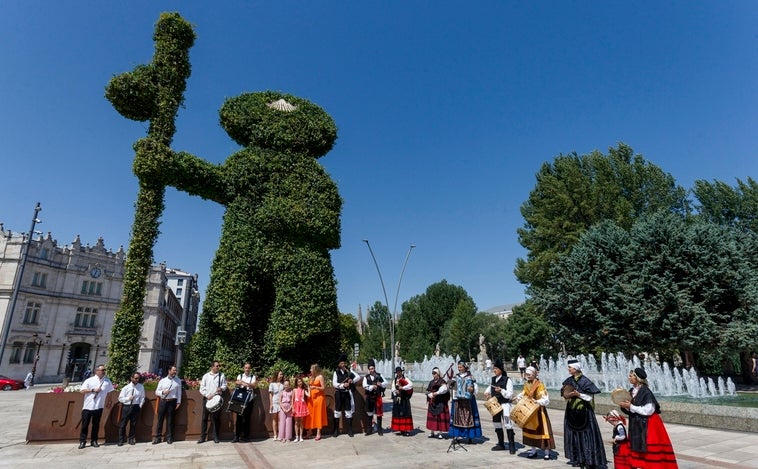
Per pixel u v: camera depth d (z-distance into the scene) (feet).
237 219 40.63
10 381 106.11
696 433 32.78
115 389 31.96
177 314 240.73
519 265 122.11
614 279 76.28
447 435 31.91
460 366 29.07
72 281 162.81
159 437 29.01
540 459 24.17
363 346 246.27
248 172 41.86
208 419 30.53
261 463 23.56
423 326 223.10
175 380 30.27
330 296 41.22
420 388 73.31
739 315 69.15
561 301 82.43
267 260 39.93
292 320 38.78
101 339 168.66
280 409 30.42
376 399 33.04
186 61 42.04
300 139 44.98
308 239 42.01
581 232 101.19
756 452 25.94
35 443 27.81
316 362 42.47
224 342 38.88
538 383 24.54
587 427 20.85
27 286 147.84
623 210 101.60
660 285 69.77
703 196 118.42
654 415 17.93
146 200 37.17
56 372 153.17
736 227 110.22
